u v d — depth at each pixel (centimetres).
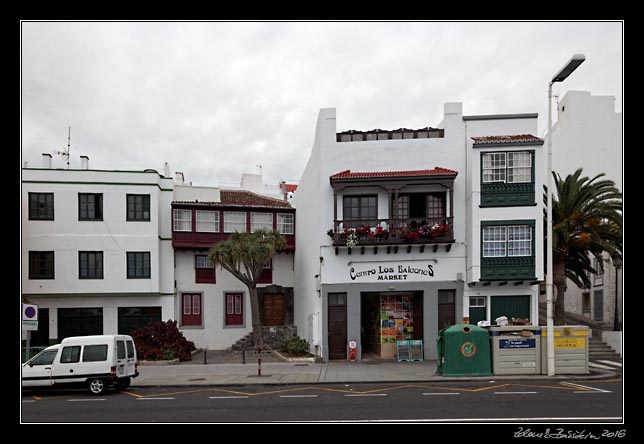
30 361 1753
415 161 2631
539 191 2489
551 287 1945
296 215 3378
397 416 1336
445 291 2581
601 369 2122
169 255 3219
